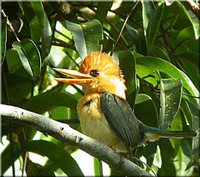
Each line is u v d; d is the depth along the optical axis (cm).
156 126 1089
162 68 1066
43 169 1227
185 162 1296
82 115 1030
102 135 1023
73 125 1245
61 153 1152
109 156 934
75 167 1150
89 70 1069
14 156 1184
